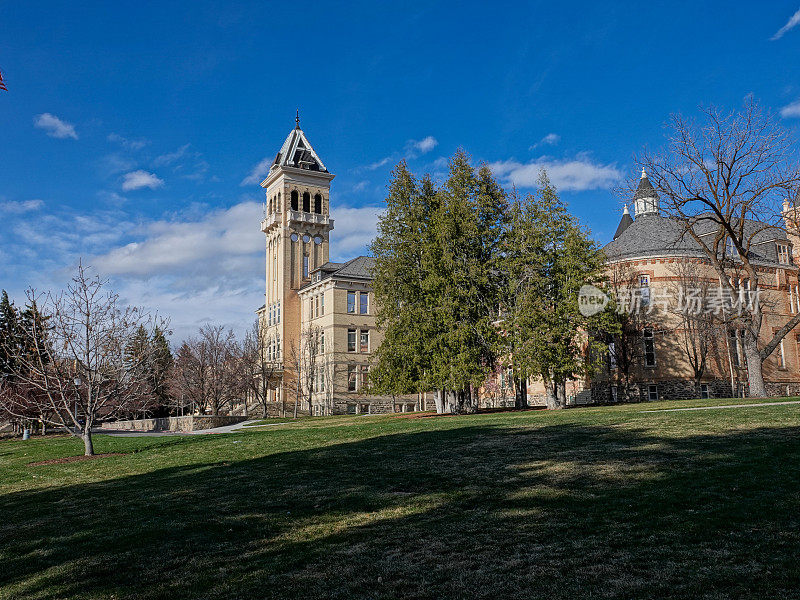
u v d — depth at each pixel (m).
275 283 74.12
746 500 10.11
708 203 35.75
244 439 27.61
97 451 28.06
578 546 8.77
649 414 23.55
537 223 38.06
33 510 14.57
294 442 24.17
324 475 15.90
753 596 6.69
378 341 63.41
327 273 65.88
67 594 8.37
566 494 11.67
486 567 8.29
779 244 56.53
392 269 38.72
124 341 27.53
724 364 49.59
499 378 57.75
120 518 12.78
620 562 8.02
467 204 38.28
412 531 10.23
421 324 36.81
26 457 28.27
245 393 68.12
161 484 16.86
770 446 13.98
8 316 53.38
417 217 39.50
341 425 33.62
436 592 7.58
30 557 10.33
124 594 8.23
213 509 12.91
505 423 24.31
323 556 9.29
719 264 36.91
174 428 49.81
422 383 36.88
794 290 56.09
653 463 13.51
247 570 8.88
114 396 27.72
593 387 51.25
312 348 62.62
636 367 49.12
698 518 9.45
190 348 75.06
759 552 7.92
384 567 8.62
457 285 36.84
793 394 53.69
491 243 39.31
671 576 7.43
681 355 48.16
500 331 38.59
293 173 74.00
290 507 12.59
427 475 14.73
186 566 9.25
